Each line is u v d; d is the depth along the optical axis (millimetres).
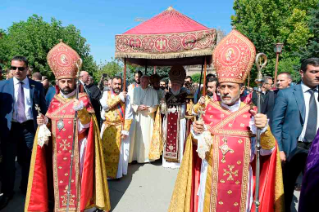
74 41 27000
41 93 4090
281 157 3078
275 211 2492
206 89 5152
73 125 3230
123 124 4730
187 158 2637
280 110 3133
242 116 2422
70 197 3250
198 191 2637
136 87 5914
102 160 3504
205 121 2549
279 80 4754
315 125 2943
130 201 4012
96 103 5523
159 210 3742
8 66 17016
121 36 4656
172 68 5656
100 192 3352
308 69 2918
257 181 2254
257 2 25859
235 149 2363
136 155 5934
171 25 4652
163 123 5809
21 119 3850
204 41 4227
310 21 16422
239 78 2373
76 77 3174
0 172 3846
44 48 24484
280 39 22359
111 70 21844
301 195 1628
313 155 1628
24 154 4016
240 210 2402
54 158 3230
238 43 2381
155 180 4938
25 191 4121
